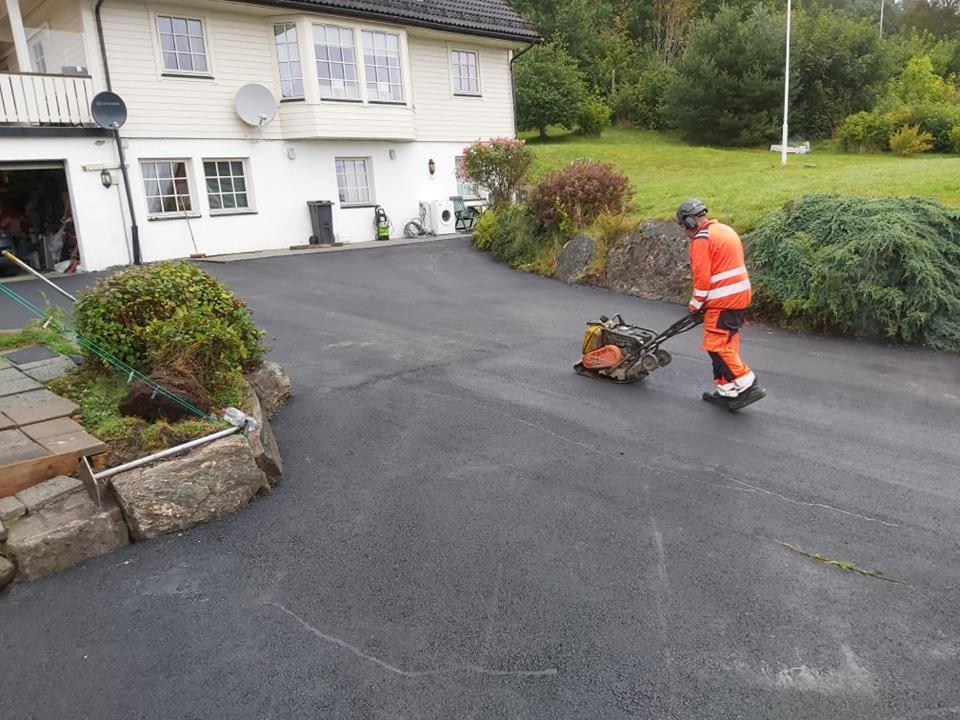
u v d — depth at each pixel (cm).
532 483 480
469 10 1972
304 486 482
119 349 533
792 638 325
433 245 1652
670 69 3180
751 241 991
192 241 1513
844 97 2816
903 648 318
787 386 694
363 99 1703
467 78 2012
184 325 525
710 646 320
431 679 303
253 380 601
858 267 858
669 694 292
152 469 422
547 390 672
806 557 389
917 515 436
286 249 1638
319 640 329
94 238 1378
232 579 377
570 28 3450
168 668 312
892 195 1016
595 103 3045
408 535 417
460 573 378
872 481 482
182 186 1517
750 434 566
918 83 3166
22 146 1280
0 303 1038
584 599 354
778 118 2728
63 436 445
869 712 282
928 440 557
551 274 1273
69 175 1339
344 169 1778
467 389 675
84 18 1338
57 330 682
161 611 351
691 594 357
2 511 388
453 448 539
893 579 369
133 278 550
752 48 2709
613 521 429
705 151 2506
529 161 1600
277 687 300
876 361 779
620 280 1148
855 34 2848
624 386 685
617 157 2334
